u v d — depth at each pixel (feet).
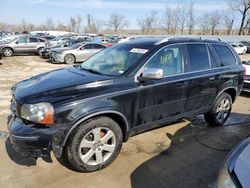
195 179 11.53
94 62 14.69
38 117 10.12
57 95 10.59
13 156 12.79
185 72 14.52
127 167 12.22
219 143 15.14
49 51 56.59
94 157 11.65
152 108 13.12
